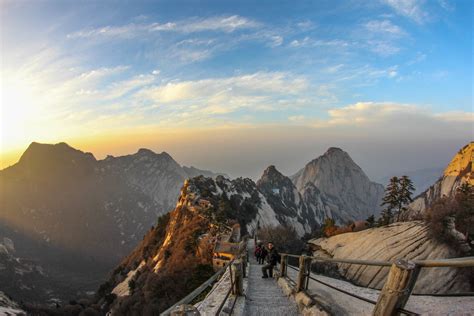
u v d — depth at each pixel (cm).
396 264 501
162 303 6000
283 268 1777
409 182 7719
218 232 8762
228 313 1033
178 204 13038
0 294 11350
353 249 6544
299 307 1090
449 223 5612
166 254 9175
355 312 848
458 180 10312
